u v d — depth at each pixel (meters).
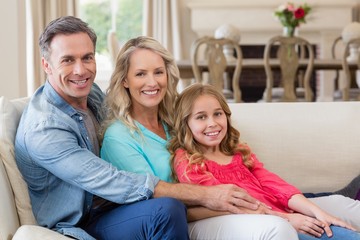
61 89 2.26
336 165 2.84
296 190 2.41
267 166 2.82
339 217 2.46
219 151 2.49
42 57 2.29
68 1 7.59
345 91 6.12
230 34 6.38
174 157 2.38
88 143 2.26
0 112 2.29
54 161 2.10
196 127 2.39
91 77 2.29
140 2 8.80
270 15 8.59
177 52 8.63
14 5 4.37
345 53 6.06
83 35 2.25
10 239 2.11
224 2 8.59
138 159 2.28
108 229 2.10
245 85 8.89
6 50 4.36
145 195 2.07
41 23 7.04
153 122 2.47
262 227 2.00
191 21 8.66
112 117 2.39
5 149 2.22
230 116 2.65
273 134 2.83
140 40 2.40
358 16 8.87
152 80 2.34
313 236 2.23
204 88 2.46
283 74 6.01
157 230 1.98
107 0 8.75
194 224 2.19
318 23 8.64
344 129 2.87
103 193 2.09
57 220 2.19
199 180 2.29
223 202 2.12
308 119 2.88
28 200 2.26
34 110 2.20
